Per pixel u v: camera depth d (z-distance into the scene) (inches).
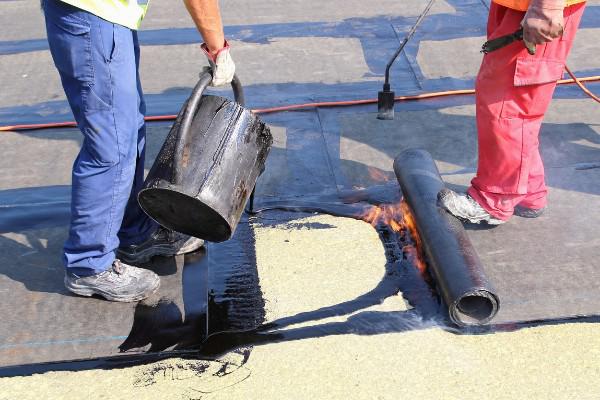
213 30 103.1
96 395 101.7
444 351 106.9
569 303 114.5
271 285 121.3
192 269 126.0
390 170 151.7
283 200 143.5
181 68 198.2
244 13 229.5
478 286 107.3
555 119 166.4
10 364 107.0
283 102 178.7
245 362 106.5
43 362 107.3
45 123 172.7
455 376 102.6
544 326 110.4
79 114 105.7
